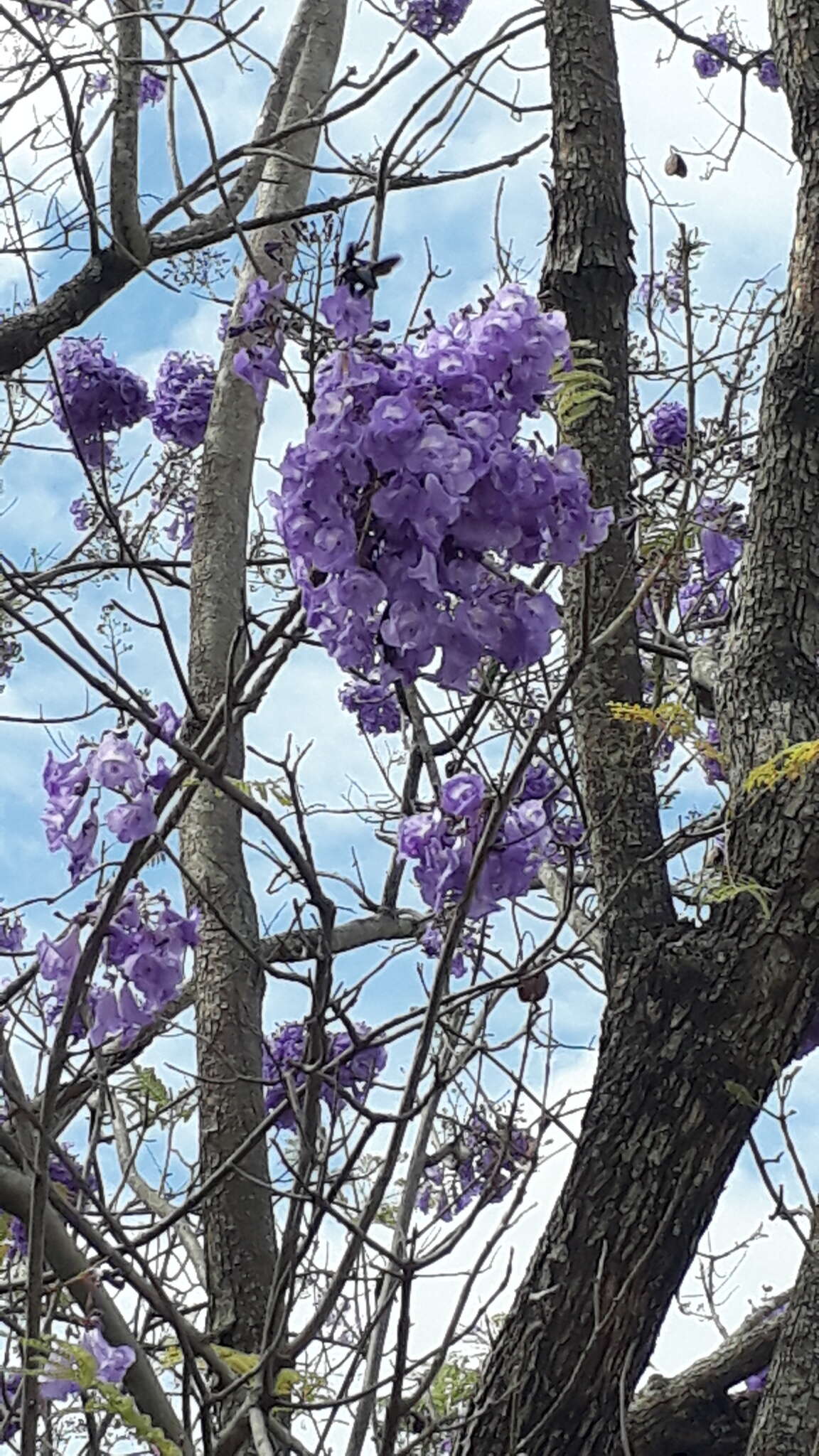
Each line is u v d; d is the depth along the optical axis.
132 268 3.64
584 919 3.30
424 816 2.06
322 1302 1.89
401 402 1.46
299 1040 3.54
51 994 2.17
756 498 3.06
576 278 3.23
